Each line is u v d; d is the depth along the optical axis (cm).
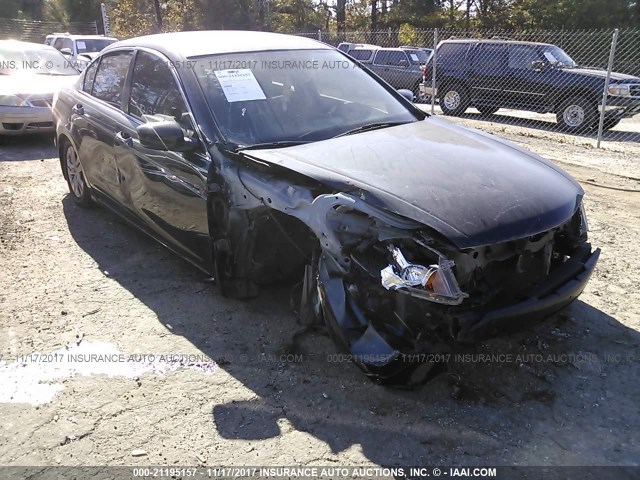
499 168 314
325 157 318
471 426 271
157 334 349
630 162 836
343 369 312
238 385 302
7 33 2956
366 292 279
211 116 361
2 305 384
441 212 267
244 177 325
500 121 1291
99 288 408
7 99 834
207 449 259
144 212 427
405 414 279
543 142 1016
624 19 2891
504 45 1279
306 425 273
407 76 1700
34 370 315
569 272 306
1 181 673
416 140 351
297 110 381
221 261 353
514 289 288
